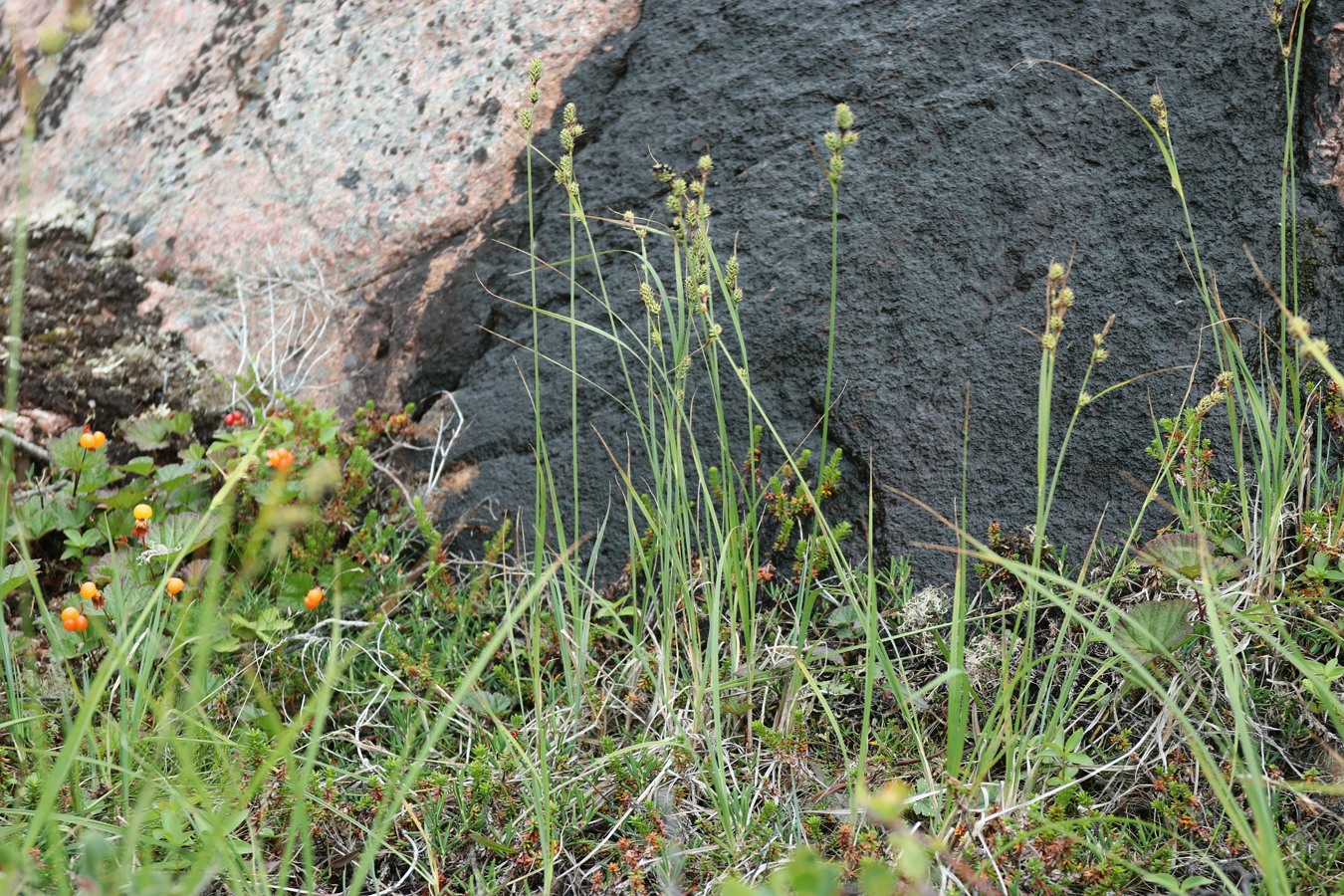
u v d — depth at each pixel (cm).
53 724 237
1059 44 283
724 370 285
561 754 224
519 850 206
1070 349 262
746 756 225
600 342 301
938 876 188
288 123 378
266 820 206
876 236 281
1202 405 219
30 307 368
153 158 397
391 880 208
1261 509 243
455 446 308
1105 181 270
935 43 293
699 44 324
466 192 342
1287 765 213
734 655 234
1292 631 224
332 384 336
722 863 200
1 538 222
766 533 272
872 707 239
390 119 362
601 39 342
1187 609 213
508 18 360
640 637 248
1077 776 218
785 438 276
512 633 255
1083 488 254
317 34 392
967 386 265
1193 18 275
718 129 310
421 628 265
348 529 290
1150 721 221
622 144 322
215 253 368
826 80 302
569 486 291
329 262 353
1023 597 241
